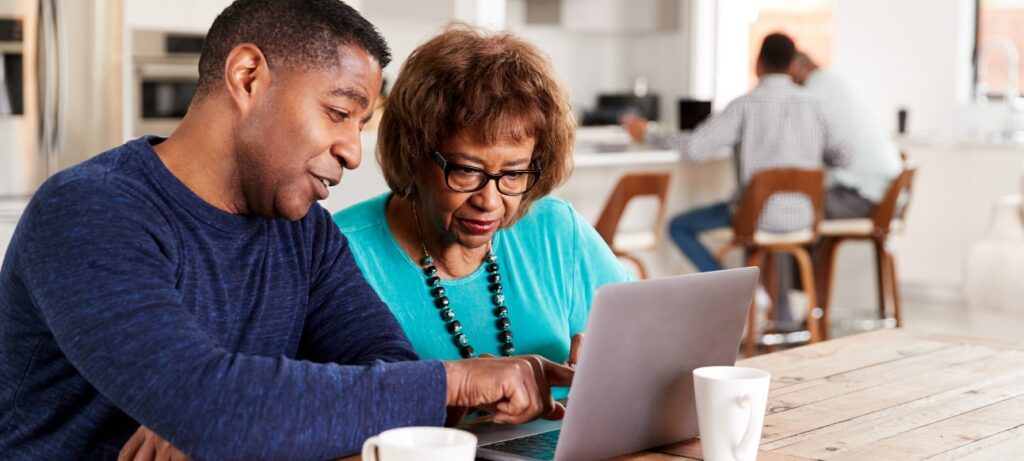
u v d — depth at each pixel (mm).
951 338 2350
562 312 2008
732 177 6258
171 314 1344
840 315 6543
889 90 7480
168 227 1453
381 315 1691
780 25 8117
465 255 1913
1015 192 6555
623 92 8266
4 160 4445
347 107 1462
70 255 1337
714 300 1487
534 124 1729
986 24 7410
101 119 4676
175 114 4887
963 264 6762
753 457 1353
